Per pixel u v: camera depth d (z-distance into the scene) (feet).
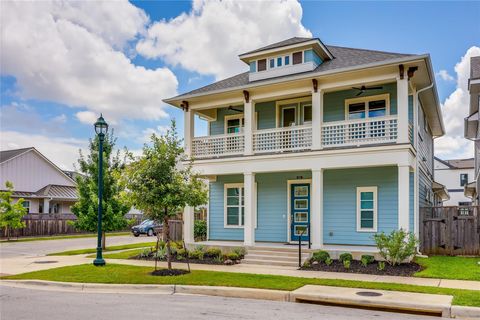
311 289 31.35
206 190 41.39
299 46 54.75
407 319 24.62
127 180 39.52
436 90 53.42
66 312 25.93
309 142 51.75
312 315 25.32
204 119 67.46
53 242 86.58
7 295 32.07
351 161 46.73
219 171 55.16
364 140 48.21
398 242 41.06
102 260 45.80
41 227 105.09
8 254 61.72
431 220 52.34
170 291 33.60
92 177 68.85
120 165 69.82
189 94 58.80
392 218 50.16
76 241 89.40
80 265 45.88
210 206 63.98
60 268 43.80
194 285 33.60
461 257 49.14
